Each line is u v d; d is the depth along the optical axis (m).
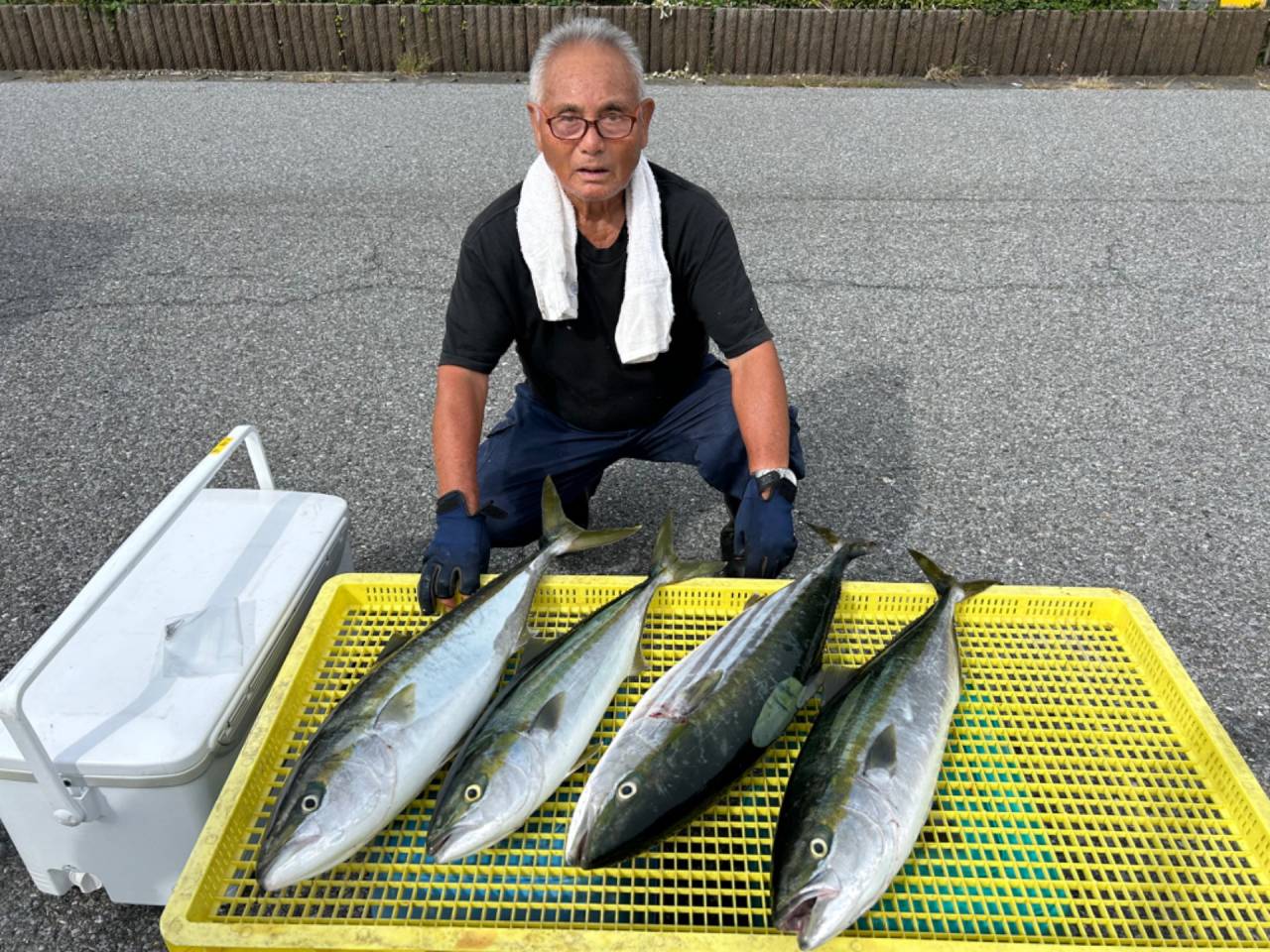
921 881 1.53
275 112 7.99
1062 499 3.33
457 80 9.16
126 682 1.82
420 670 1.75
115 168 6.65
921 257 5.30
